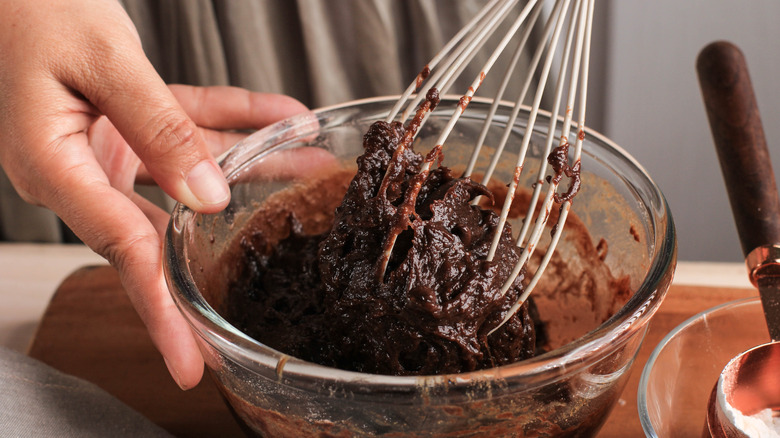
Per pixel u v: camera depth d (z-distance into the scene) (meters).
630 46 0.69
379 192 0.37
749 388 0.38
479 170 0.45
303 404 0.34
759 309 0.40
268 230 0.45
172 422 0.45
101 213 0.42
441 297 0.36
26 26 0.43
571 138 0.41
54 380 0.44
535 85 0.65
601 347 0.33
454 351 0.36
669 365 0.40
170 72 0.67
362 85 0.67
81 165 0.43
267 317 0.42
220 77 0.65
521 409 0.34
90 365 0.48
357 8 0.63
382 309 0.36
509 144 0.44
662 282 0.35
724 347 0.40
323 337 0.40
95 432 0.42
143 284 0.41
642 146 0.76
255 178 0.44
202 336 0.35
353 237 0.37
